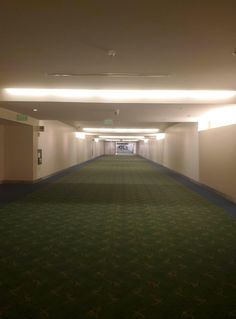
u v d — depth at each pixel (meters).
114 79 5.26
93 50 3.76
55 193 8.58
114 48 3.68
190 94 6.57
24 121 9.30
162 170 17.16
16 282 3.09
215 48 3.68
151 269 3.43
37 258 3.73
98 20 2.89
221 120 8.59
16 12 2.73
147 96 6.55
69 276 3.23
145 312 2.55
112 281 3.12
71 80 5.36
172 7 2.62
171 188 9.81
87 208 6.58
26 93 6.41
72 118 10.25
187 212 6.28
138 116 9.39
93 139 30.86
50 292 2.88
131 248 4.11
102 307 2.62
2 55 3.98
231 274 3.30
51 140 13.39
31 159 10.78
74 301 2.72
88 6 2.61
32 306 2.63
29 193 8.55
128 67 4.51
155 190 9.35
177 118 9.99
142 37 3.32
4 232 4.78
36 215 5.90
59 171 15.18
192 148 11.80
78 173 14.85
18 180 10.84
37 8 2.65
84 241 4.38
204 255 3.87
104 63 4.32
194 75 5.00
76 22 2.94
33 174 10.82
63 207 6.66
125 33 3.22
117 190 9.27
